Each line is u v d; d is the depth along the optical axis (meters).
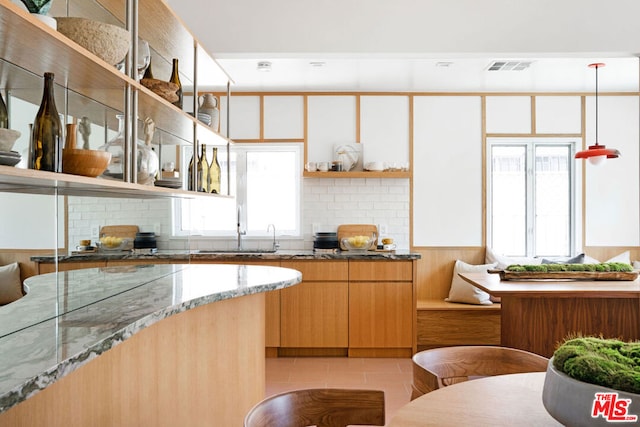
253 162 5.88
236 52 3.81
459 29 3.80
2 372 1.14
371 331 4.72
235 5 3.82
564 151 5.91
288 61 4.64
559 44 3.81
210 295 2.24
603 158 4.47
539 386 1.56
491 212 5.88
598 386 1.08
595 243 5.84
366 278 4.72
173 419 2.20
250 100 5.80
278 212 5.89
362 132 5.79
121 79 1.98
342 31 3.81
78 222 1.95
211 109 3.50
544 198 5.91
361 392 1.49
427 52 3.81
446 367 1.98
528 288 3.39
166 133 3.18
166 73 3.35
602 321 3.54
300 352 4.80
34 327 1.60
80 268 1.95
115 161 2.12
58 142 1.75
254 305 2.89
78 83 2.03
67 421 1.55
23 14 1.36
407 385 3.99
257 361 2.93
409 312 4.72
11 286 1.51
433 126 5.82
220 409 2.58
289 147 5.81
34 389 1.10
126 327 1.59
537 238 5.91
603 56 3.90
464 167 5.81
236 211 5.86
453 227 5.79
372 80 5.35
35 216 1.67
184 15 3.81
